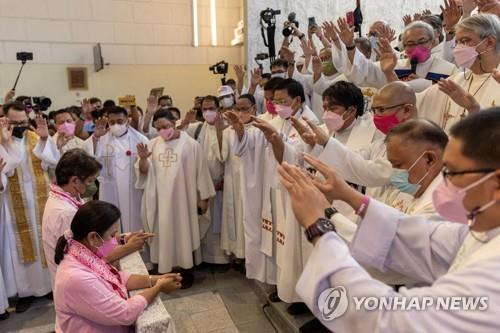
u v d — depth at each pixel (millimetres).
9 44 6367
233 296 3258
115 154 3594
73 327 1675
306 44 3957
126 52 7074
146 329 1614
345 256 848
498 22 1829
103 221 1731
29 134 3312
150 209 3494
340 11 6328
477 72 1937
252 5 5934
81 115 5059
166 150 3453
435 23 3182
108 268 1854
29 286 3266
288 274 2498
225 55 7645
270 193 2756
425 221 1106
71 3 6652
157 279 1915
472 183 725
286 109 2580
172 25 7281
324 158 1761
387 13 6629
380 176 1625
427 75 2559
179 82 7453
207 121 3658
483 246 759
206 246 3797
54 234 2086
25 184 3207
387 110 1681
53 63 6664
